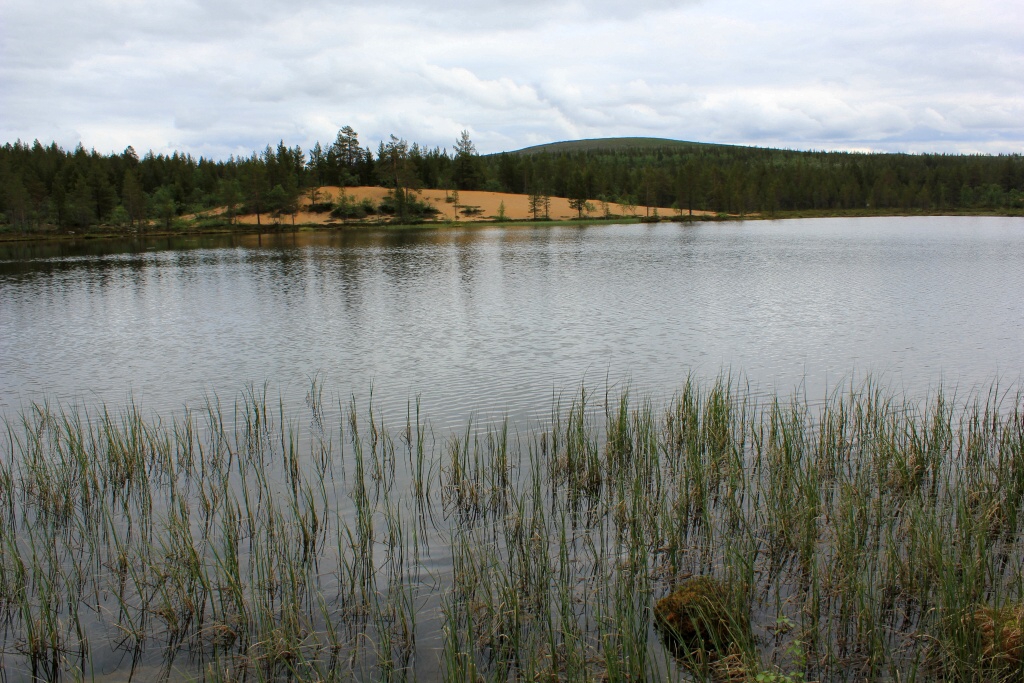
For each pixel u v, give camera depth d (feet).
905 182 586.04
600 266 165.68
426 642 23.63
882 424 39.75
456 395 56.18
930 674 20.99
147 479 39.37
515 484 37.68
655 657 22.13
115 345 81.87
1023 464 34.19
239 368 68.39
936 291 111.04
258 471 40.19
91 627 25.18
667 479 37.70
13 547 27.96
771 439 38.60
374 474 39.27
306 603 26.16
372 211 444.14
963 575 23.20
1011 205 499.92
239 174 501.97
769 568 26.91
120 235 364.17
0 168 405.80
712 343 74.38
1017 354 66.49
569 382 59.21
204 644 24.08
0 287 142.72
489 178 585.22
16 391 61.36
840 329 80.74
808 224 370.73
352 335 84.79
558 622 24.40
